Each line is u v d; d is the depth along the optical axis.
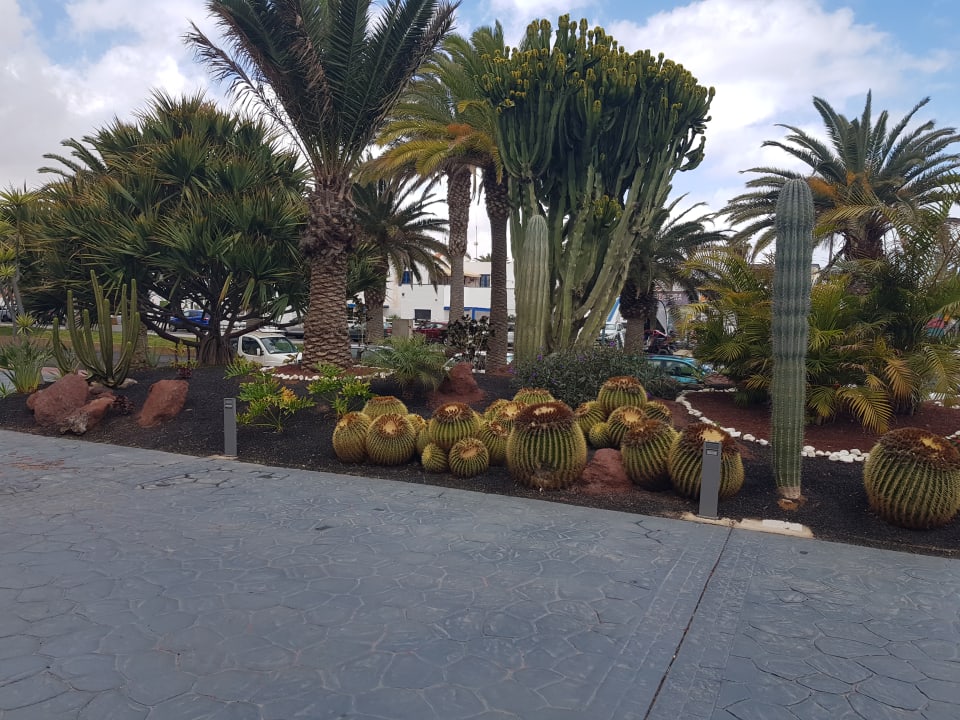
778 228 6.82
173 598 4.38
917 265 9.94
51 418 11.45
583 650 3.75
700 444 6.82
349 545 5.52
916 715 3.15
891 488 6.05
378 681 3.37
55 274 16.58
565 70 11.80
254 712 3.07
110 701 3.14
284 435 9.97
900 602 4.50
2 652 3.61
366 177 17.56
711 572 5.02
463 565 5.07
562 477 7.30
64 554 5.20
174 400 11.34
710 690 3.35
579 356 11.55
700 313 12.32
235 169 16.88
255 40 11.94
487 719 3.05
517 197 13.12
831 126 21.75
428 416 10.78
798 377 6.74
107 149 18.95
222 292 16.03
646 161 12.73
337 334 13.78
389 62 12.78
